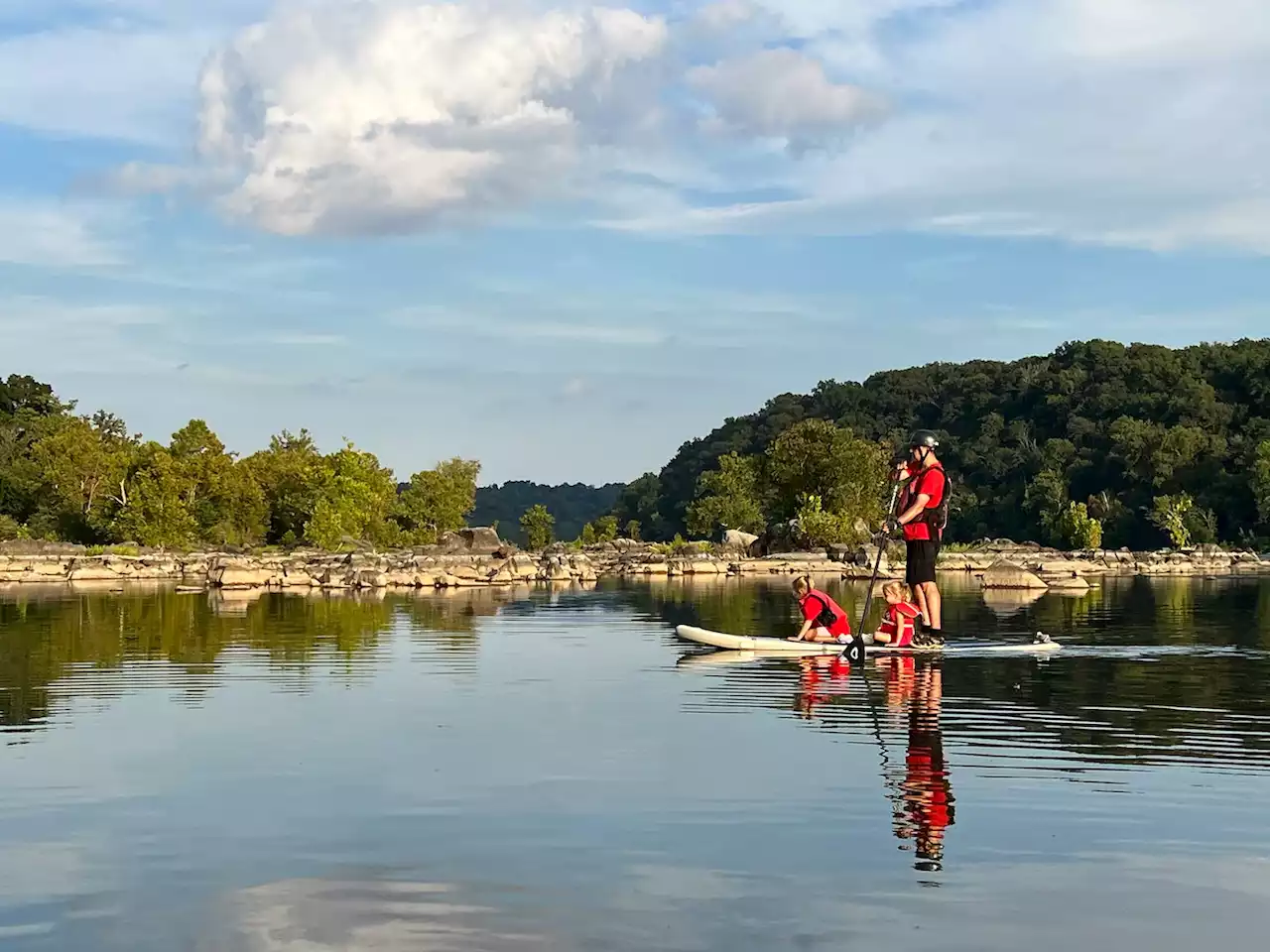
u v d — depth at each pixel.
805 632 19.25
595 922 6.29
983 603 31.88
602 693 13.94
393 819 8.23
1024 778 9.31
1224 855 7.36
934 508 18.84
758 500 111.62
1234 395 141.12
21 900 6.69
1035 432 154.50
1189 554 82.62
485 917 6.38
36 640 21.20
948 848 7.52
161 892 6.80
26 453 110.12
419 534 104.62
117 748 10.70
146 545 84.31
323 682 15.05
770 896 6.66
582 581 51.09
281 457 105.94
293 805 8.62
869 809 8.41
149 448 98.38
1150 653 18.08
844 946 5.97
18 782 9.38
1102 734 11.14
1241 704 12.90
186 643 20.53
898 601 18.67
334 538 83.75
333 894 6.75
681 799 8.72
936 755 10.22
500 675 15.69
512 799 8.73
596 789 9.02
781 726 11.65
